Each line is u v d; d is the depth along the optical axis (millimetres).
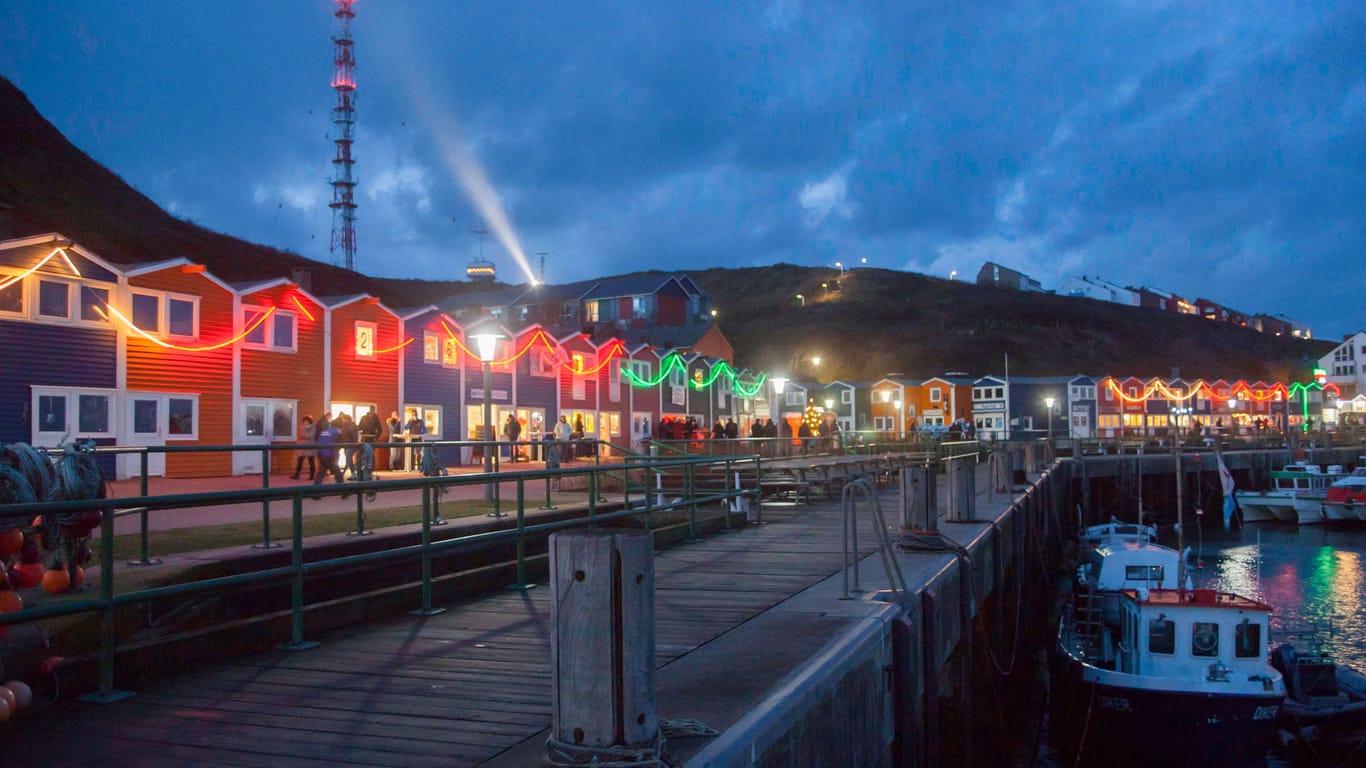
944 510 20703
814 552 13906
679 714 5637
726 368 61781
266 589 9930
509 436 35188
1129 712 16281
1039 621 27500
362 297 34688
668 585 10953
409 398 36500
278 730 5562
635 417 51625
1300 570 36906
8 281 24562
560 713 4676
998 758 16109
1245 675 16594
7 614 5629
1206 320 178625
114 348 26922
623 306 79062
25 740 5398
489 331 18875
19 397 24750
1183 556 18500
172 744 5324
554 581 4727
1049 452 41406
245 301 30656
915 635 9664
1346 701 18781
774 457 31594
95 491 8195
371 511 17094
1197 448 64875
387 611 9055
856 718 7391
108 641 6328
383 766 4938
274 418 31406
